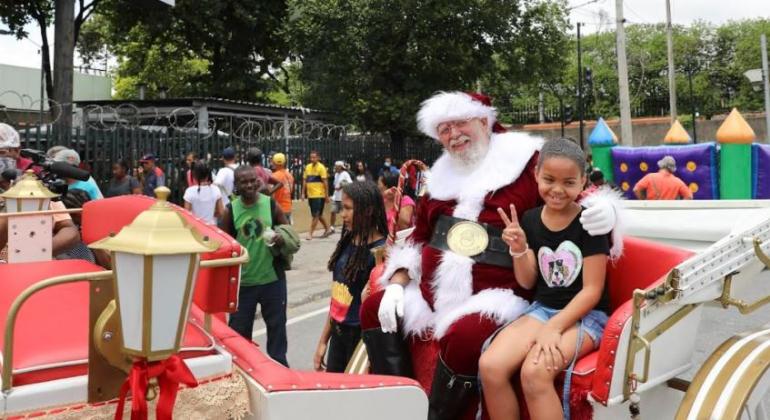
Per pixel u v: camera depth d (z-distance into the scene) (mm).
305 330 7133
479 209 2961
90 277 1542
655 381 2543
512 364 2475
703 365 2621
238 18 24469
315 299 8836
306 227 15867
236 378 1813
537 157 2980
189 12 23094
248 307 4891
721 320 6547
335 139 17969
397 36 21953
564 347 2465
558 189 2547
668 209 3920
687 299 2508
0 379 1535
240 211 4914
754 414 2625
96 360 1549
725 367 2539
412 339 3064
